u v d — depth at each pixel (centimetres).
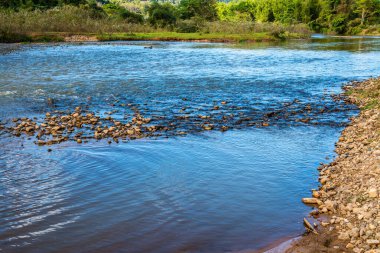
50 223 811
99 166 1119
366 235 731
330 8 11712
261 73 3016
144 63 3500
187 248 734
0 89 2216
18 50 4472
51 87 2312
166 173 1080
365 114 1733
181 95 2158
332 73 3072
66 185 991
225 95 2177
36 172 1068
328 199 919
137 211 866
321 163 1161
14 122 1573
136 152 1236
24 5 8300
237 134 1455
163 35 7056
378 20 12125
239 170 1112
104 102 1966
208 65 3441
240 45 6016
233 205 905
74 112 1756
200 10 10325
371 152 1147
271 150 1284
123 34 6969
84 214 849
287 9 11712
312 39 8000
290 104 1977
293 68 3331
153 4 8725
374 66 3522
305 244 738
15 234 768
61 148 1261
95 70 3019
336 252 704
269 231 795
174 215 852
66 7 7819
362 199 870
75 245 736
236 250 728
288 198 944
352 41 7362
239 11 13438
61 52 4341
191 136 1417
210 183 1022
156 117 1680
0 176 1037
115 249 726
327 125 1602
